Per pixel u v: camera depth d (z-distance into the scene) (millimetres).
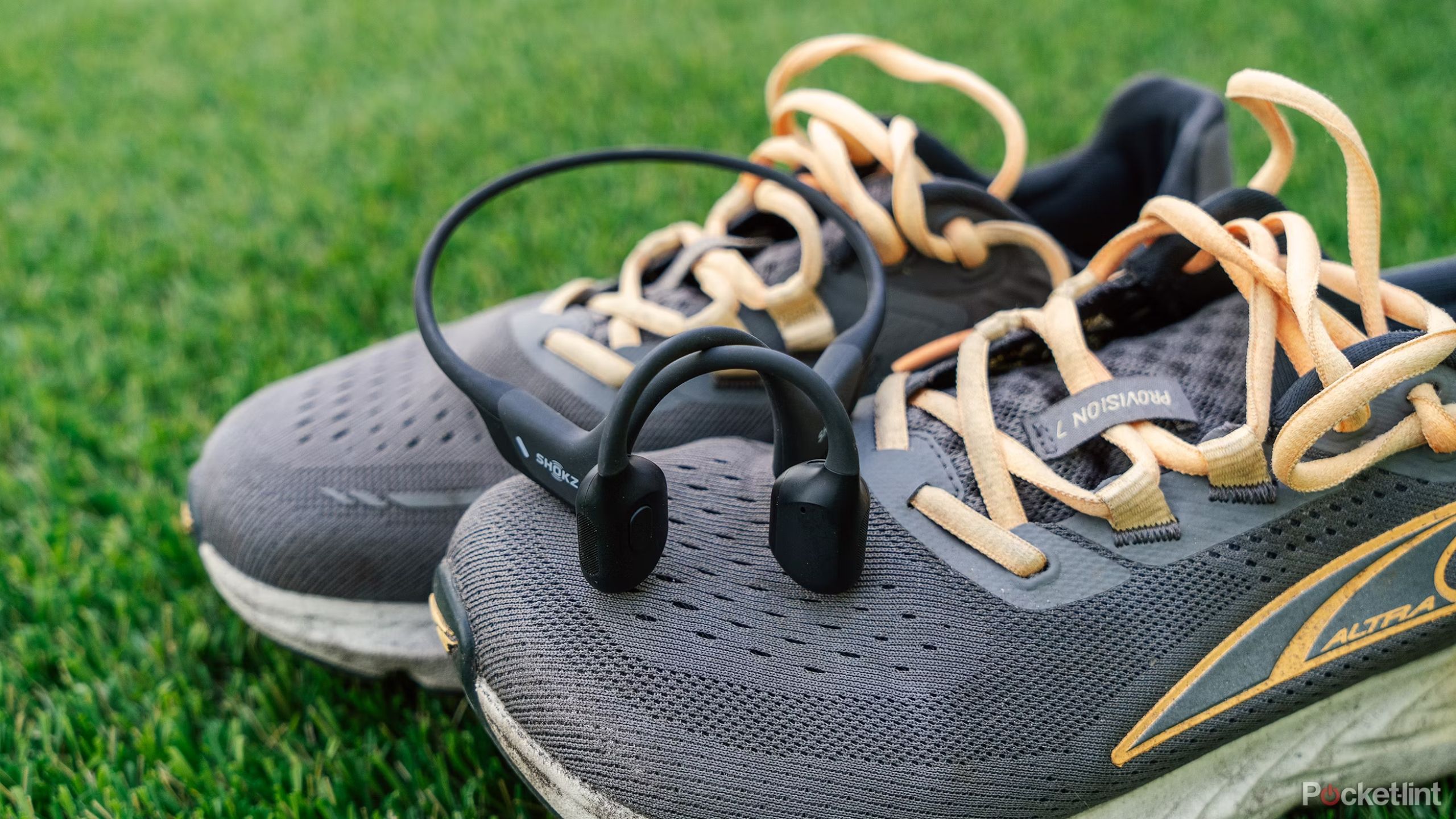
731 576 433
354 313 761
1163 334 465
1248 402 427
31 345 729
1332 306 460
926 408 459
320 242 877
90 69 1315
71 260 845
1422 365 405
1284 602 428
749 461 465
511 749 432
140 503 601
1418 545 432
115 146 1088
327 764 496
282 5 1561
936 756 415
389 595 498
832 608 427
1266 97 444
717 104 1136
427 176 992
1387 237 737
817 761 414
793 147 521
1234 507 428
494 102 1164
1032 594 425
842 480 406
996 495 435
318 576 497
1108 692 421
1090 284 470
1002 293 517
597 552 412
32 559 579
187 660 533
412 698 525
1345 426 422
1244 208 458
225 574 508
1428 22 1151
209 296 785
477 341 523
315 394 536
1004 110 530
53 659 537
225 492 510
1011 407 452
